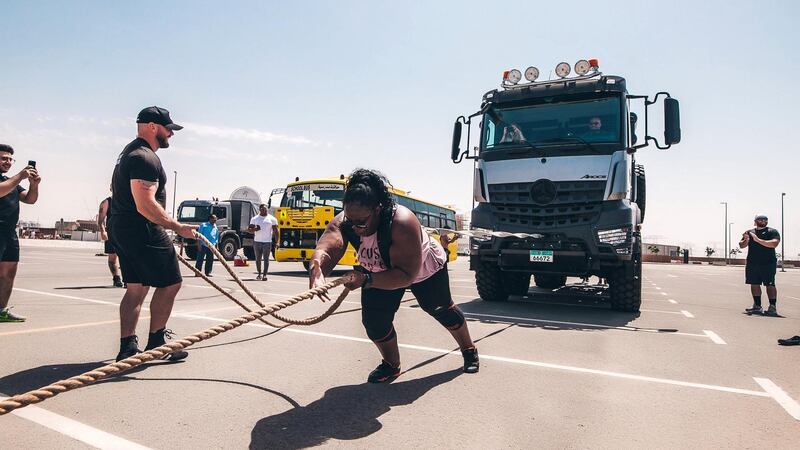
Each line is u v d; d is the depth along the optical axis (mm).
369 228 3098
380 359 4402
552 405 3289
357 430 2777
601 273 7984
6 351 4285
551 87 8188
